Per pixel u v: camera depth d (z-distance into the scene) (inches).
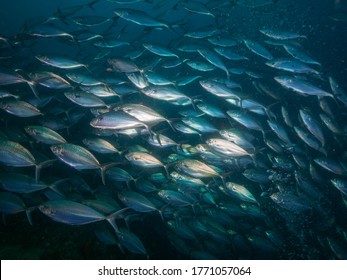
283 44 79.7
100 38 84.0
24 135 72.6
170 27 82.8
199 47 81.3
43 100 75.8
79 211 58.4
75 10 83.7
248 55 110.1
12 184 60.8
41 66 89.7
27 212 59.1
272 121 77.0
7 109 66.9
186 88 109.3
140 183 70.2
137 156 67.9
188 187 72.1
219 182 73.2
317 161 75.6
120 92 78.5
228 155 69.8
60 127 75.4
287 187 79.1
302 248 79.1
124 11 79.8
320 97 79.0
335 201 86.1
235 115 75.5
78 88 75.4
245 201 74.0
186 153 74.7
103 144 68.3
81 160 62.8
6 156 60.5
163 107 96.5
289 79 74.7
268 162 86.1
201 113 77.2
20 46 85.0
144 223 79.0
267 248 71.3
